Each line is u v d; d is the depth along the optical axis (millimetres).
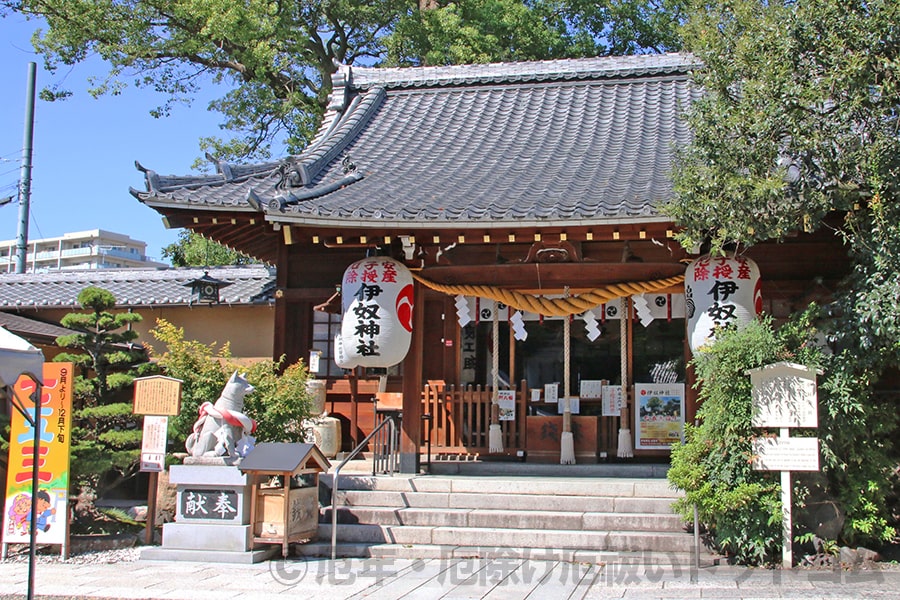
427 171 12773
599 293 11234
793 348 8570
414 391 11328
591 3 25984
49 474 9141
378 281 10797
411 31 22875
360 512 9672
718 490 8125
